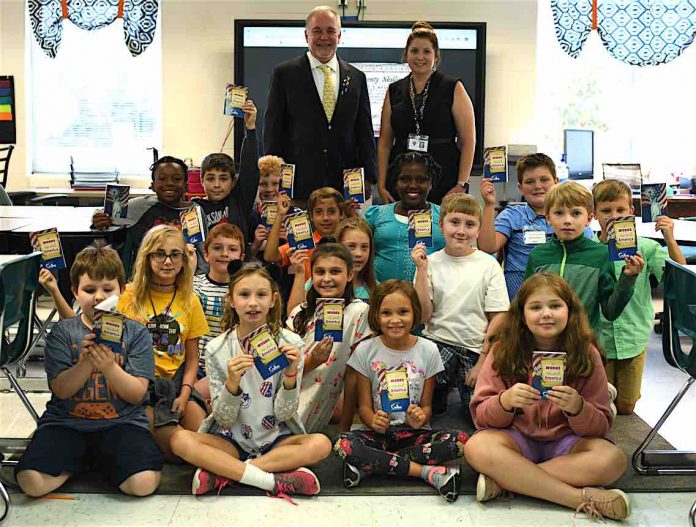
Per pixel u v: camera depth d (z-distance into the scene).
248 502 2.60
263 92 7.13
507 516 2.51
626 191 3.55
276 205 4.05
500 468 2.56
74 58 7.46
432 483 2.70
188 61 7.34
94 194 6.96
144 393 2.67
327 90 4.39
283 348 2.66
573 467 2.58
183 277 3.08
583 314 2.70
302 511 2.54
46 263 3.12
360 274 3.50
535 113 7.33
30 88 7.46
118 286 2.77
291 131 4.44
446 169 4.40
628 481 2.78
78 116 7.52
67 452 2.64
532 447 2.69
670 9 6.93
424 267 3.28
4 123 7.29
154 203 4.14
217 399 2.67
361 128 4.50
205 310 3.36
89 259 2.72
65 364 2.65
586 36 6.96
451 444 2.75
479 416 2.72
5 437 3.20
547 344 2.73
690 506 2.60
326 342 2.92
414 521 2.48
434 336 3.43
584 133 7.33
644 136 7.64
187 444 2.66
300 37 7.06
